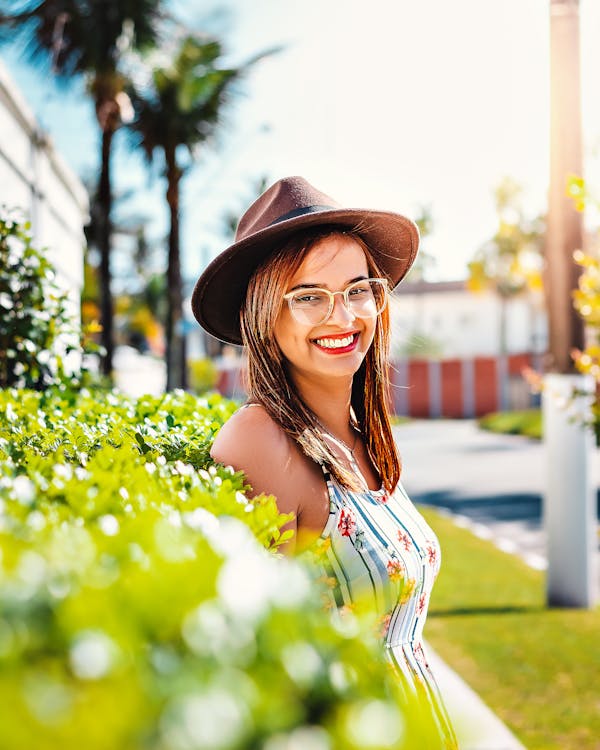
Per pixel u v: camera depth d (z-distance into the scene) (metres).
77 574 0.67
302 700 0.61
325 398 1.90
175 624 0.63
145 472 1.41
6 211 4.64
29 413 2.71
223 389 41.53
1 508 0.93
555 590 5.80
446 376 42.97
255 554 0.84
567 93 5.79
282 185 1.98
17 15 12.38
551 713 3.83
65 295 4.54
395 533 1.75
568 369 5.82
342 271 1.83
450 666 4.53
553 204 5.82
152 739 0.48
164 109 15.94
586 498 5.80
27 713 0.47
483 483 14.31
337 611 1.63
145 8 13.23
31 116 7.61
